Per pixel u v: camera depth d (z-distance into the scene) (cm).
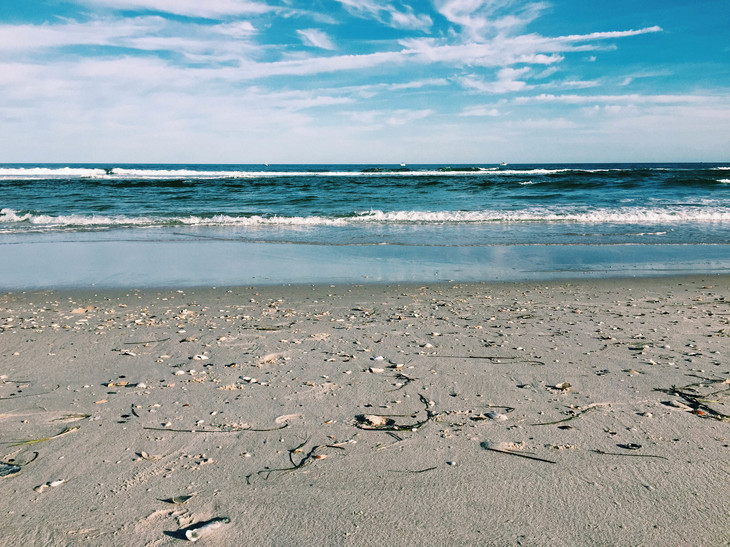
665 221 1688
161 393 386
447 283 844
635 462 286
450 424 336
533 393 387
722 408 357
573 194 2689
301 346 504
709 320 608
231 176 4941
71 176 4675
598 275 915
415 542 223
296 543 222
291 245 1246
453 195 2669
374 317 624
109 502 251
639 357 468
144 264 1004
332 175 5272
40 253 1120
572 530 230
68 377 420
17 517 238
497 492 259
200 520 237
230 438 317
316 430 328
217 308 674
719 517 238
